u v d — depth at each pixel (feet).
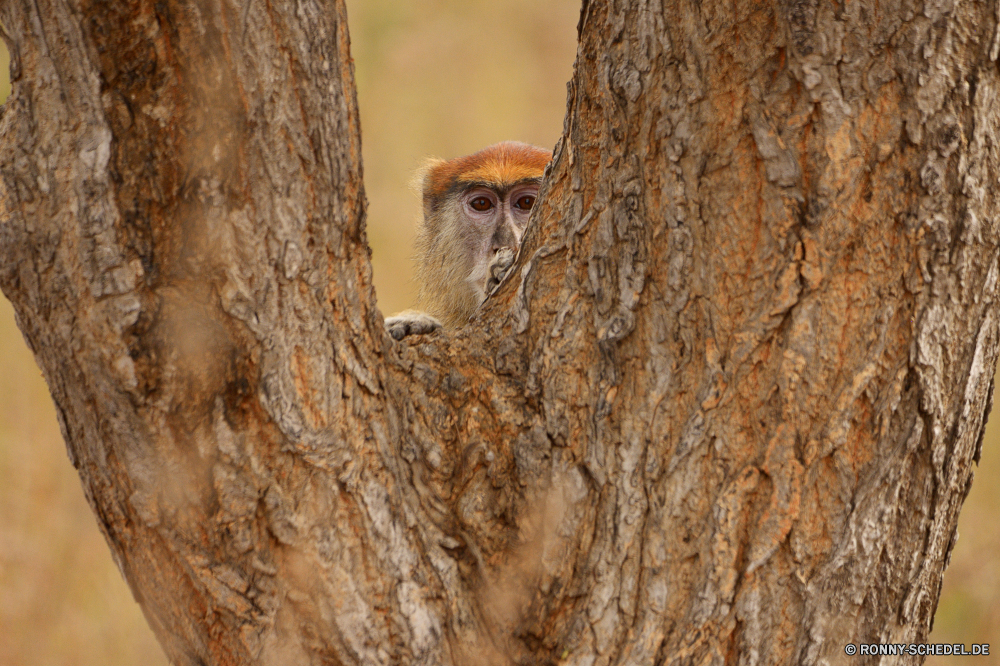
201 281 13.43
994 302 14.34
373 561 14.37
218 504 13.71
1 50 46.78
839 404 13.99
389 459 14.75
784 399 14.15
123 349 13.05
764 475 14.29
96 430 13.61
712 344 14.57
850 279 13.94
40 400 38.60
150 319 13.16
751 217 14.28
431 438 15.38
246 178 13.33
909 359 13.83
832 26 13.50
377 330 15.14
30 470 36.06
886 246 13.80
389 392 15.15
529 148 35.73
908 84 13.46
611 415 15.11
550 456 15.33
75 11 12.52
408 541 14.70
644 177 14.94
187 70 12.87
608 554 14.84
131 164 12.95
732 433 14.47
